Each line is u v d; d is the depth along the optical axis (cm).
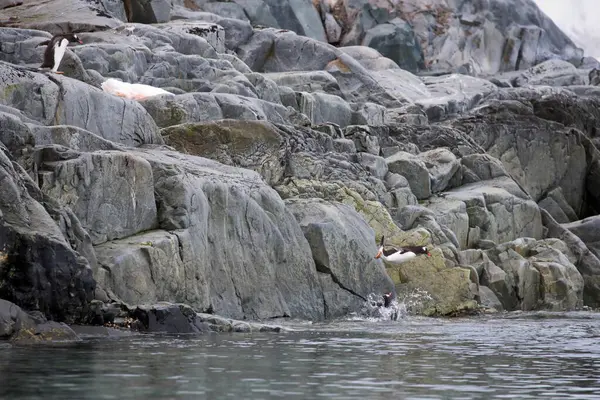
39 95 6078
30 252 4231
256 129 7456
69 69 7069
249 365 3328
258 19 13000
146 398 2528
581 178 11288
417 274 7412
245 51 11425
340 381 2961
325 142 8362
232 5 12825
